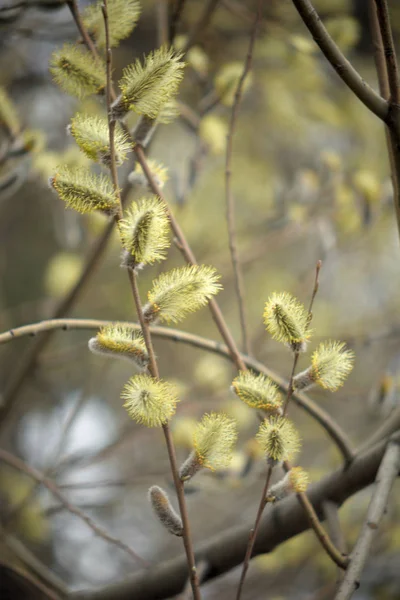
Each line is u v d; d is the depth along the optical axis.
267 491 0.91
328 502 1.04
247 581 2.01
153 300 0.89
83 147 0.89
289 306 0.90
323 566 1.79
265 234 1.93
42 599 1.16
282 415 0.91
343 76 0.94
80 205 0.88
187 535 0.90
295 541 1.73
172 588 1.10
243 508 2.31
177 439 1.29
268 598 1.98
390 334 1.55
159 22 1.19
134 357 0.89
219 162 1.90
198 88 1.43
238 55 2.01
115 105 0.88
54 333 1.29
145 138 0.96
